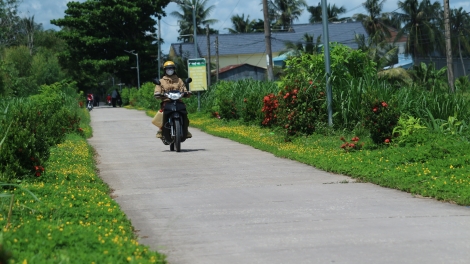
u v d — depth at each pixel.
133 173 12.62
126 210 8.64
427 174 10.33
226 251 6.27
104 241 6.05
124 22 74.19
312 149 15.22
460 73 75.69
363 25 82.75
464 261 5.66
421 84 18.16
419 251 6.04
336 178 11.22
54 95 27.66
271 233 7.00
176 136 16.42
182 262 5.92
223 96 28.55
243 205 8.78
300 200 9.06
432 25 71.38
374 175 10.78
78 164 12.99
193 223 7.67
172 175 12.15
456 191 8.97
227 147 17.67
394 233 6.84
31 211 7.54
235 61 86.81
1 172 9.73
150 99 52.53
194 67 36.84
